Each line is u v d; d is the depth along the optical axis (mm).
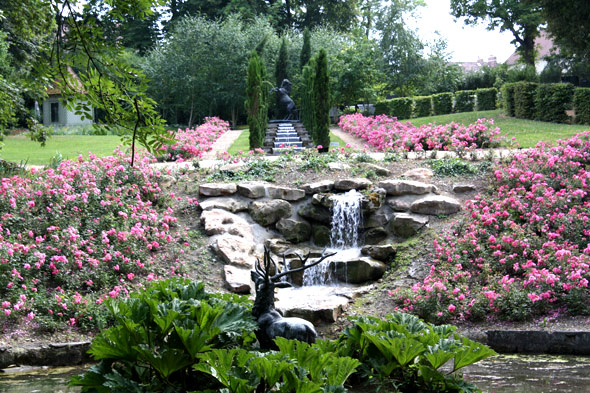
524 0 28359
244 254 10922
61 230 10117
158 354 4762
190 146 16109
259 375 4289
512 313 8328
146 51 44250
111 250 9836
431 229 11461
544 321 8023
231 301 5727
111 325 8352
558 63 33750
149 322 5027
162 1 5293
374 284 10406
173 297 5344
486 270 9391
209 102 37969
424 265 10352
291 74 36312
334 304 9156
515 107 26000
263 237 12016
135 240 10477
